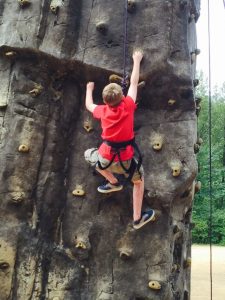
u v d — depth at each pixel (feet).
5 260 14.19
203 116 96.73
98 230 14.55
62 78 15.35
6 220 14.46
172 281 14.61
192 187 15.16
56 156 15.12
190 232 17.25
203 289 35.19
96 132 15.14
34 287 14.32
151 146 14.58
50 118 15.19
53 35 14.74
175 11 14.60
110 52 14.44
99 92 15.21
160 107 14.84
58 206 14.96
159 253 14.05
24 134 14.83
